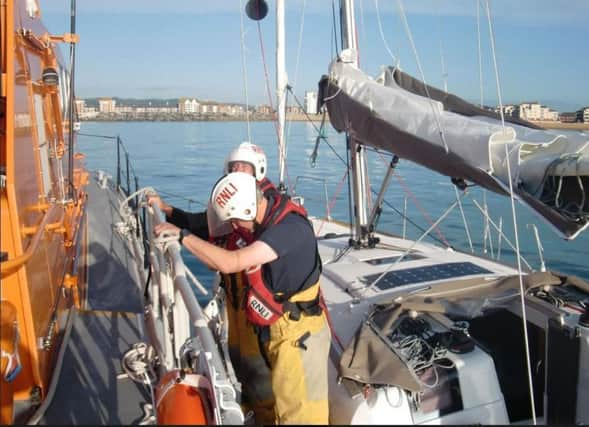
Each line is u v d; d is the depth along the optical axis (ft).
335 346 10.75
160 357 8.63
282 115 17.66
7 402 6.97
